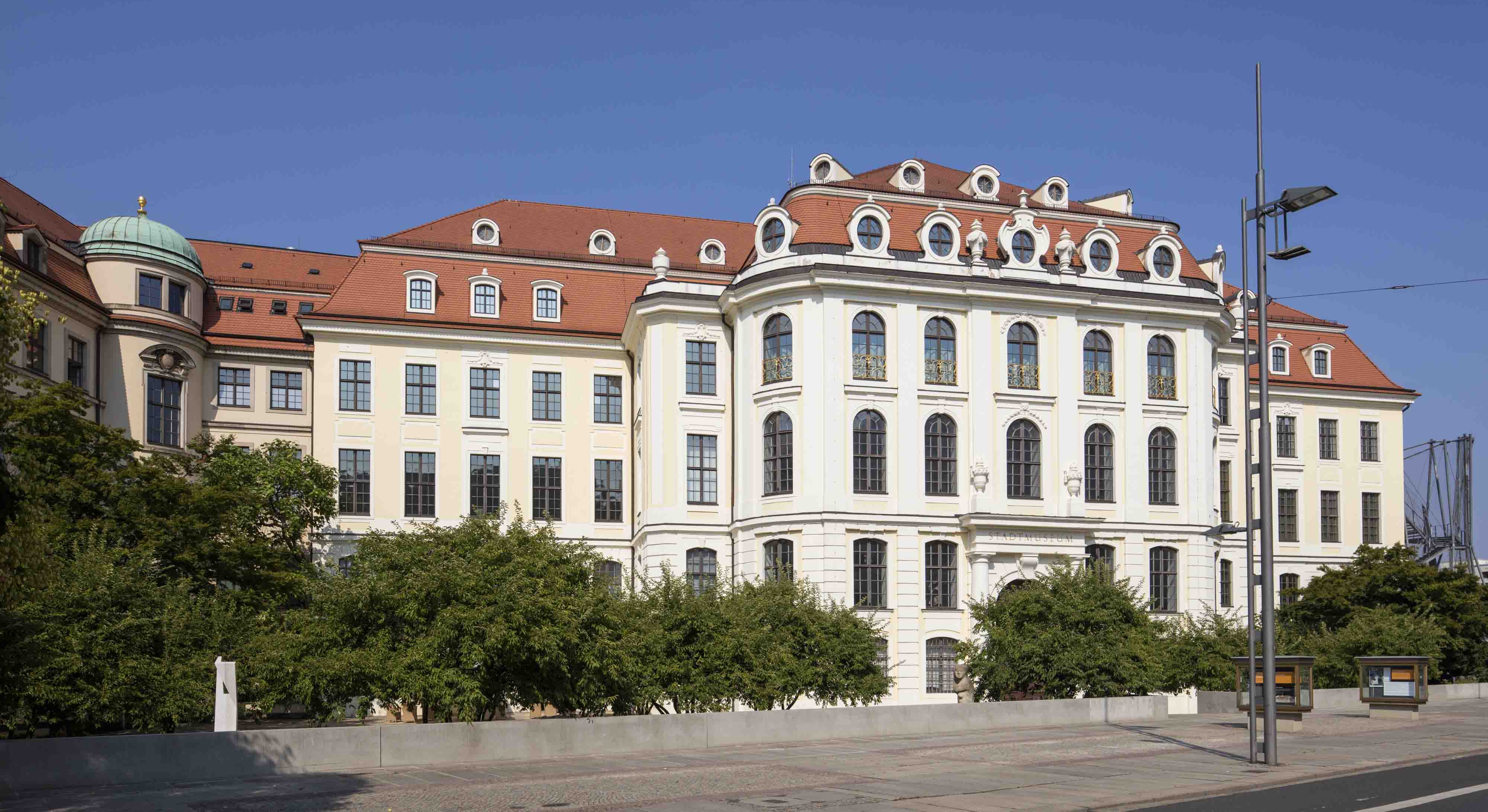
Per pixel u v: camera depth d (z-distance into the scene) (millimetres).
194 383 62781
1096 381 59469
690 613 39875
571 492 64938
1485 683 58719
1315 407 78438
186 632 32750
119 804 23312
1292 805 22906
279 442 57781
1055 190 64062
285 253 73188
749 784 26359
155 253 60875
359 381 63062
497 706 34844
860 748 33750
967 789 25516
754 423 57281
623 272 68938
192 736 26781
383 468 62750
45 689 28625
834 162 61031
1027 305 58625
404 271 65125
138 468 42781
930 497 56344
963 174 66688
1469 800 23219
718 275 68750
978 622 50625
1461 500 83500
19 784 24828
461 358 64438
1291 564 76375
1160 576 59500
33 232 53812
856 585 55031
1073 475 57594
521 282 66562
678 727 33438
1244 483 75188
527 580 33094
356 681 31672
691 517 59312
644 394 61281
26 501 24703
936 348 57531
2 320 23781
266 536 55031
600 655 34469
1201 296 61375
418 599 32531
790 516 55156
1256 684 36188
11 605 26656
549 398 65375
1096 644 42938
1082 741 35219
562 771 28469
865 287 56188
